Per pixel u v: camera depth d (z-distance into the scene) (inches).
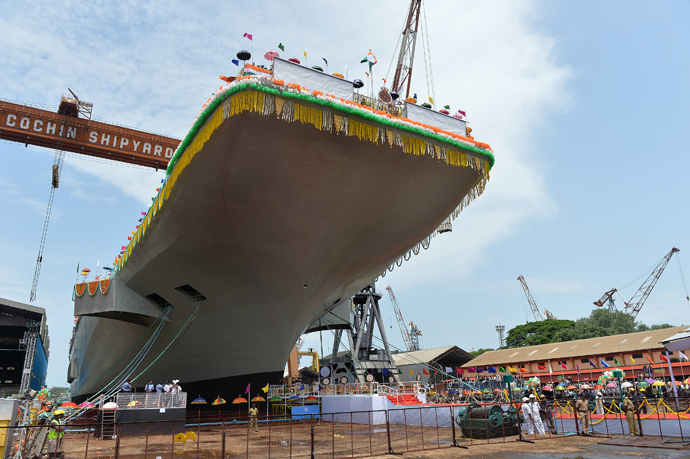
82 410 648.4
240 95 478.3
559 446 515.8
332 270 725.3
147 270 771.4
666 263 3595.0
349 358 1417.3
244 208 595.8
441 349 2142.0
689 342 697.0
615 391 890.1
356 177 573.3
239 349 847.7
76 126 1344.7
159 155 1440.7
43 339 2534.5
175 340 860.0
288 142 522.0
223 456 377.4
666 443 502.9
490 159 625.0
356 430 767.7
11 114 1279.5
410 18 1561.3
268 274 716.0
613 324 2522.1
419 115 620.1
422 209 653.3
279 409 926.4
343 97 557.9
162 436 677.9
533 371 1840.6
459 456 462.0
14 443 433.7
